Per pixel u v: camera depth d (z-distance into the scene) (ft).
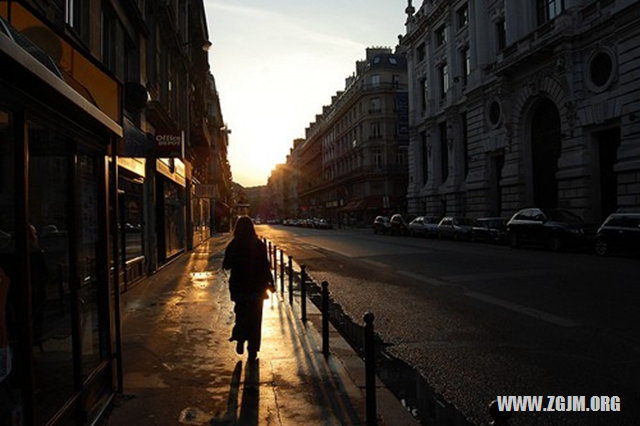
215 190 98.89
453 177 132.05
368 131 222.28
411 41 160.56
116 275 15.53
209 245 100.01
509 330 23.04
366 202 216.95
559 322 24.08
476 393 15.42
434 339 21.97
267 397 14.88
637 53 69.92
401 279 41.32
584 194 80.94
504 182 103.30
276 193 581.94
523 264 49.06
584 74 81.15
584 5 81.66
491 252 65.57
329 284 39.93
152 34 53.21
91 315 13.80
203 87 122.01
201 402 14.49
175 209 66.23
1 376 8.75
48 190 11.37
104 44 37.55
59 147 11.60
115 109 16.85
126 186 37.83
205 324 24.82
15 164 8.99
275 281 42.80
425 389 15.85
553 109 93.04
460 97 130.21
